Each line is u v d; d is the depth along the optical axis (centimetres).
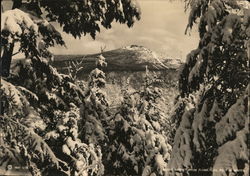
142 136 1620
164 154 1491
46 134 1289
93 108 1440
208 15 688
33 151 845
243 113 631
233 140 612
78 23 979
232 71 705
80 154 1352
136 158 1609
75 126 1344
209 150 703
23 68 902
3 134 820
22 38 799
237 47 686
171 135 1552
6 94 770
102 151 1625
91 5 936
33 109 889
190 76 691
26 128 840
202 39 703
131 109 1675
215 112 688
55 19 978
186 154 680
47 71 945
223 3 699
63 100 1098
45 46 885
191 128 698
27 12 875
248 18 644
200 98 736
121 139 1631
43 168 914
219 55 694
